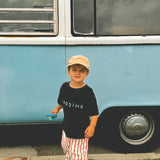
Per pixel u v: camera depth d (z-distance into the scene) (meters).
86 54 3.31
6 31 3.27
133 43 3.32
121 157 3.35
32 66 3.29
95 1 3.34
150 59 3.35
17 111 3.32
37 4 3.30
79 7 3.32
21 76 3.28
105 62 3.32
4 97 3.29
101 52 3.31
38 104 3.33
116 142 3.60
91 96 2.28
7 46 3.24
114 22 3.36
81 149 2.35
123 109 3.49
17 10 3.28
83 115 2.31
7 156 3.40
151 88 3.38
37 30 3.30
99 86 3.34
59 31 3.30
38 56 3.28
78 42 3.29
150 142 3.61
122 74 3.34
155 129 3.58
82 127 2.33
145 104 3.38
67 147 2.43
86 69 2.27
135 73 3.35
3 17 3.27
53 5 3.30
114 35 3.36
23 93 3.30
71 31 3.31
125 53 3.33
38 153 3.53
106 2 3.35
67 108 2.32
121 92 3.36
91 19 3.34
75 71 2.25
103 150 3.65
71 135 2.34
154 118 3.56
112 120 3.53
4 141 3.93
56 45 3.28
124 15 3.37
